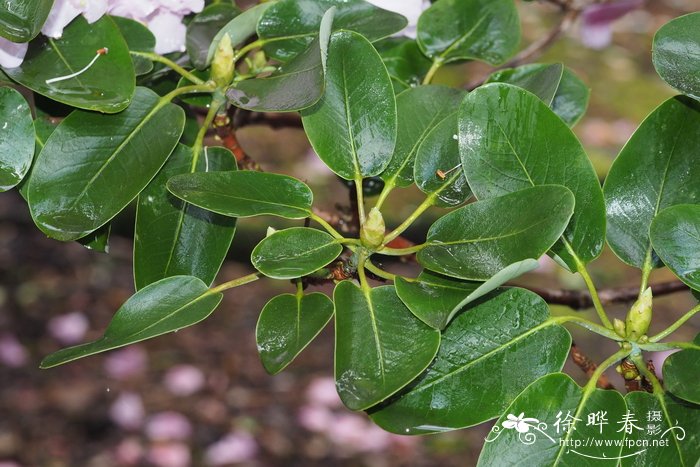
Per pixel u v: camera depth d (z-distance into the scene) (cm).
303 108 77
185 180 76
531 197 74
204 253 81
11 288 262
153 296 77
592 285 78
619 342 77
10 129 78
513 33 90
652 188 79
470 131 77
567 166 77
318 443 223
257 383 241
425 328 74
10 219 285
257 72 85
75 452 214
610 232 79
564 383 74
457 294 74
